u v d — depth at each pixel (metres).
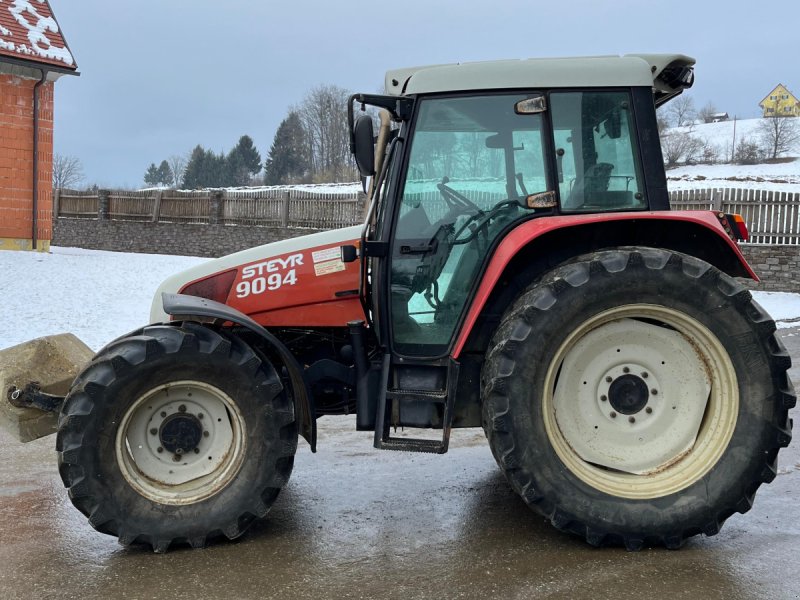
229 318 3.47
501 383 3.27
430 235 3.73
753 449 3.29
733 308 3.30
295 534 3.56
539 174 3.65
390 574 3.08
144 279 14.73
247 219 22.62
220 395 3.46
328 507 3.95
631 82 3.62
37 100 17.75
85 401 3.31
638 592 2.88
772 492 4.09
